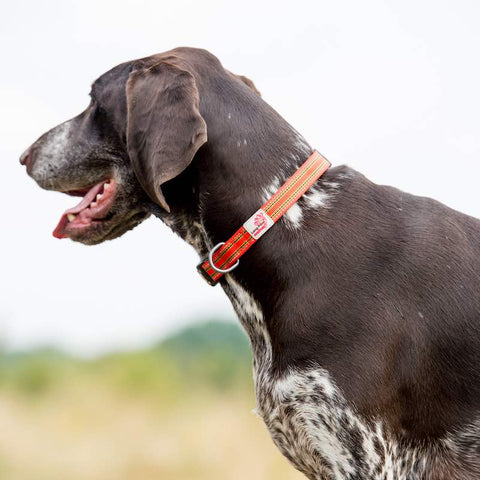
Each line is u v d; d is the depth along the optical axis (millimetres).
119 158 9234
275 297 8438
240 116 8836
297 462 8625
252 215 8586
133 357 31047
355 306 8219
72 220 9492
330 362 8148
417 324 8266
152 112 8461
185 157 8258
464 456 8336
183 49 9203
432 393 8320
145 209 9289
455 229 8664
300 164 8844
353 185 8836
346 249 8422
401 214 8680
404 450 8312
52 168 9562
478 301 8398
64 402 27438
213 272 8781
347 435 8109
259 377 8664
